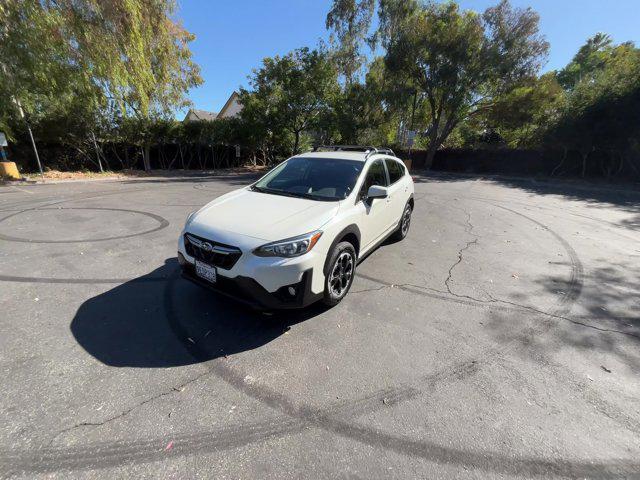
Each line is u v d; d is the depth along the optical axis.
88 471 1.76
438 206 9.71
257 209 3.39
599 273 4.74
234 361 2.68
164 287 3.85
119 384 2.38
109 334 2.95
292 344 2.92
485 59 20.48
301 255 2.88
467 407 2.30
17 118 13.76
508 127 23.67
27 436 1.94
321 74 22.33
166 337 2.94
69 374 2.45
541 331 3.26
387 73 23.94
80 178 14.30
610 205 10.35
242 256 2.79
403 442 2.01
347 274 3.66
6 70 11.45
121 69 13.31
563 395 2.43
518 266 4.96
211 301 3.56
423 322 3.36
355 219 3.65
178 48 18.55
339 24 26.89
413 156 27.00
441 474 1.82
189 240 3.16
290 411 2.21
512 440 2.04
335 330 3.16
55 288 3.75
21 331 2.94
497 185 15.77
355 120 23.69
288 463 1.85
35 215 6.94
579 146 17.50
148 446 1.92
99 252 4.87
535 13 19.67
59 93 13.22
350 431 2.08
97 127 16.84
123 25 12.85
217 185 13.19
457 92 21.64
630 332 3.28
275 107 23.22
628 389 2.51
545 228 7.27
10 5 10.56
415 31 21.44
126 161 19.47
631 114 15.25
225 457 1.87
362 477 1.79
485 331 3.24
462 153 24.80
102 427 2.03
